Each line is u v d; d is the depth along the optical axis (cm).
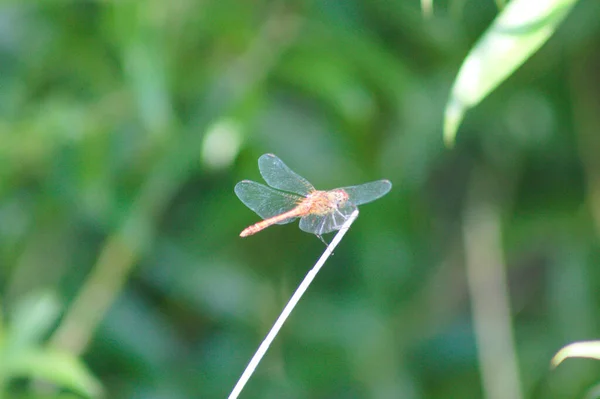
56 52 257
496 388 259
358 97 254
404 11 256
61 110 256
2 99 258
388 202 260
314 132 259
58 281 260
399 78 256
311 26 256
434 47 258
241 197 250
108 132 257
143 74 252
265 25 257
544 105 260
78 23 257
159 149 257
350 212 249
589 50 259
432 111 258
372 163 260
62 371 249
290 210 249
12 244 260
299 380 260
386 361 260
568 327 260
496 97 260
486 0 257
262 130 258
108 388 259
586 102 260
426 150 259
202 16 256
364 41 256
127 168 258
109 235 259
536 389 260
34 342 253
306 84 255
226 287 260
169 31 256
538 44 241
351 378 260
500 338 260
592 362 259
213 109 256
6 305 259
